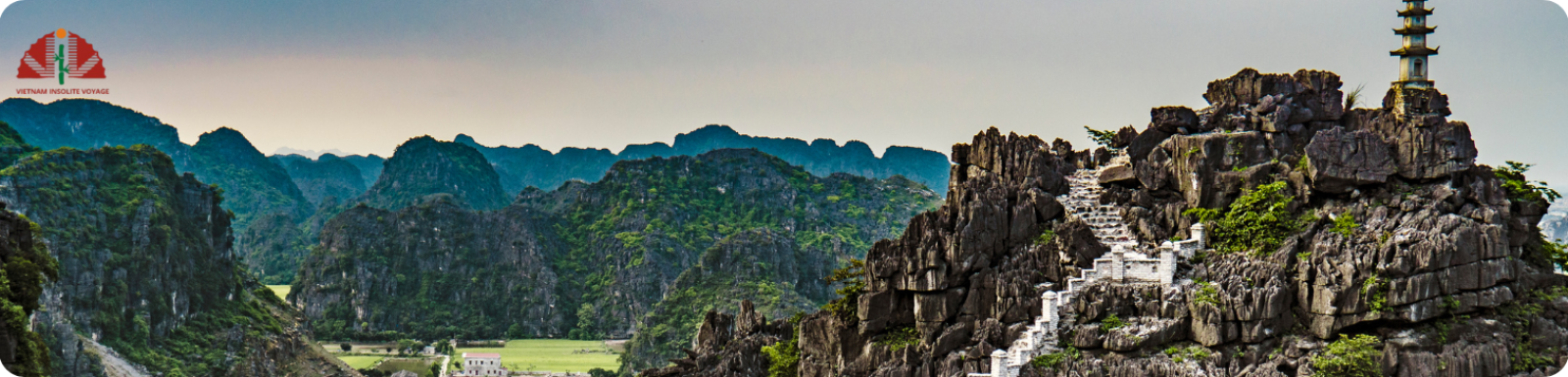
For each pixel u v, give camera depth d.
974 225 89.69
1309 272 84.62
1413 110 95.69
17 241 118.44
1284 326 83.94
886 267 91.06
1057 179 98.31
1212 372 80.69
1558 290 90.31
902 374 87.50
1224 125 96.88
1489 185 90.00
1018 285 87.50
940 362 87.25
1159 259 86.06
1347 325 83.81
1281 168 93.50
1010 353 83.69
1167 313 84.00
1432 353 83.62
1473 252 85.31
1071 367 82.69
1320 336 83.50
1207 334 82.25
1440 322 84.75
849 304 95.19
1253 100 96.94
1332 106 96.06
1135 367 81.69
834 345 94.25
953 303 88.81
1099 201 97.00
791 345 108.38
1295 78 97.75
